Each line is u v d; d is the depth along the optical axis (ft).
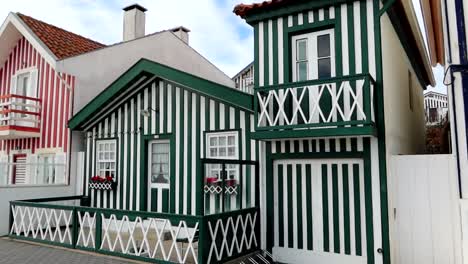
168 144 29.04
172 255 22.99
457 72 12.78
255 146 24.14
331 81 19.72
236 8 23.79
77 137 34.09
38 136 36.40
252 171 24.13
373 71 20.40
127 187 30.25
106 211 23.43
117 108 31.63
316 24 22.03
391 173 21.16
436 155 20.44
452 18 13.03
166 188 28.27
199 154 26.66
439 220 20.07
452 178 19.93
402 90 27.40
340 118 20.29
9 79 40.29
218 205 25.43
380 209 19.92
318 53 22.33
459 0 12.98
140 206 29.19
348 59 21.06
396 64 25.43
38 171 36.32
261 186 23.71
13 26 37.88
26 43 39.19
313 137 20.43
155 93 29.40
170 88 28.66
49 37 37.11
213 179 25.61
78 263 21.45
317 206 21.85
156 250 22.56
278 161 23.32
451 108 12.88
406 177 21.09
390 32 23.75
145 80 29.45
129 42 39.04
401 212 21.07
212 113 26.35
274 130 21.03
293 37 23.12
